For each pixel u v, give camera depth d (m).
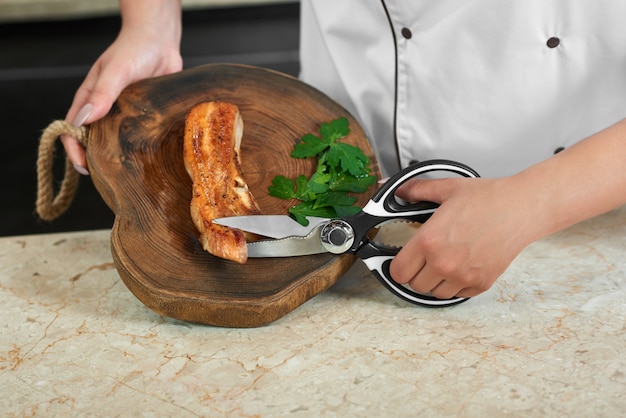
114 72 1.28
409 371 0.92
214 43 2.36
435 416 0.85
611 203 0.94
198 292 0.99
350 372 0.92
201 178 1.10
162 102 1.26
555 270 1.11
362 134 1.21
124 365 0.95
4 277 1.14
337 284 1.10
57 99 2.29
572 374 0.90
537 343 0.96
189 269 1.02
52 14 2.21
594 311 1.01
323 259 1.03
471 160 1.28
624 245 1.15
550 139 1.24
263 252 1.03
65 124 1.21
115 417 0.86
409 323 1.01
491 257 0.94
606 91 1.18
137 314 1.05
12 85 2.26
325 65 1.40
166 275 1.01
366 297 1.07
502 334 0.98
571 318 1.00
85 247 1.21
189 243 1.06
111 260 1.18
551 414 0.85
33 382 0.92
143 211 1.10
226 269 1.02
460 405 0.87
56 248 1.21
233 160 1.12
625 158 0.93
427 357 0.94
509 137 1.24
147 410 0.87
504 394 0.88
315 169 1.18
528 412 0.85
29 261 1.18
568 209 0.93
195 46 2.35
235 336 1.00
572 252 1.15
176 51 1.41
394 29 1.24
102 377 0.93
